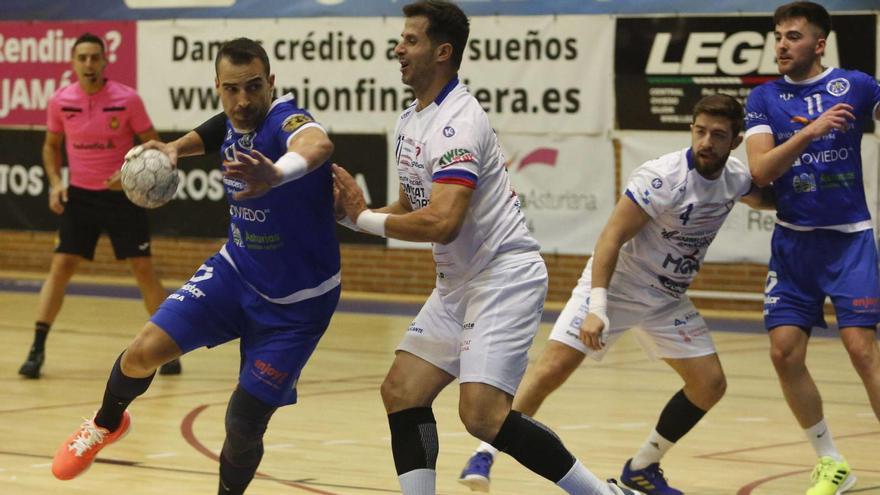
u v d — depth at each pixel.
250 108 6.21
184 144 6.63
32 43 23.25
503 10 20.42
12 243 23.89
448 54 6.35
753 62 19.11
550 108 20.33
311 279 6.49
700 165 7.52
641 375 13.68
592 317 7.13
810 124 7.64
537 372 7.99
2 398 11.60
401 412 6.56
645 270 7.96
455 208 6.10
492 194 6.46
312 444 9.73
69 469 6.78
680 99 19.59
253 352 6.54
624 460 9.35
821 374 13.74
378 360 14.48
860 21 18.52
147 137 12.82
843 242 8.16
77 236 12.84
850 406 11.84
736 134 7.52
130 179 6.30
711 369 8.06
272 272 6.45
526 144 20.50
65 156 23.28
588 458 9.40
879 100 8.16
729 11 19.19
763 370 14.08
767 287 8.44
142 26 22.55
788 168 7.87
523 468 9.02
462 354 6.43
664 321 8.08
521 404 8.00
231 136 6.42
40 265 23.72
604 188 20.14
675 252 7.86
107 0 22.73
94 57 12.53
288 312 6.50
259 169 5.59
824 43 8.25
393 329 17.27
